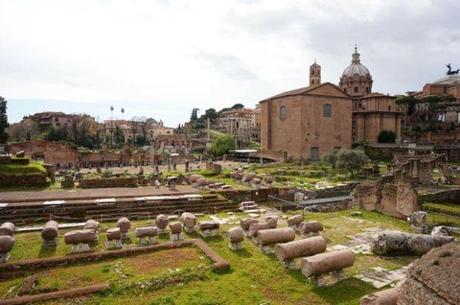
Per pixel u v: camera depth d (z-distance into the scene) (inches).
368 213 1051.3
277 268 587.5
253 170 2249.0
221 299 475.2
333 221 942.4
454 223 943.7
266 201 1379.2
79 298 469.1
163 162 3065.9
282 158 3002.0
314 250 595.5
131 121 6594.5
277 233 678.5
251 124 6579.7
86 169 2412.6
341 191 1612.9
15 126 4714.6
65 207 991.6
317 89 3171.8
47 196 1106.7
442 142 3484.3
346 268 601.0
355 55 4306.1
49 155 2721.5
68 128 4653.1
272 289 514.9
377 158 3201.3
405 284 348.2
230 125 6481.3
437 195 1316.4
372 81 4237.2
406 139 3865.7
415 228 864.9
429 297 313.3
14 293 487.2
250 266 594.6
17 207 968.9
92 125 4904.0
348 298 494.3
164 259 612.1
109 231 689.0
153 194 1163.9
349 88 4210.1
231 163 2920.8
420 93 4886.8
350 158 2160.4
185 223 805.2
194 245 682.8
